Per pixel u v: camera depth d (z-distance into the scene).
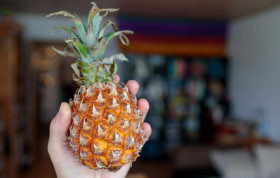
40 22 1.69
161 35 1.77
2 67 1.35
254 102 1.57
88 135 0.29
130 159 0.30
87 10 1.50
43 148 1.88
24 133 1.64
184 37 1.80
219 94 1.86
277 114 1.37
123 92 0.31
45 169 1.55
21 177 1.43
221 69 1.86
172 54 1.79
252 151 1.15
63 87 2.41
